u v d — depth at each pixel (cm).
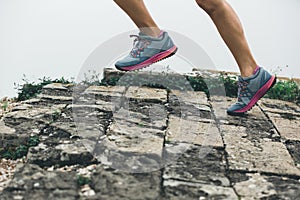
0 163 309
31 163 291
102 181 272
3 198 254
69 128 341
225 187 276
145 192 263
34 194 259
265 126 375
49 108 381
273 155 322
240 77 377
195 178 283
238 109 386
